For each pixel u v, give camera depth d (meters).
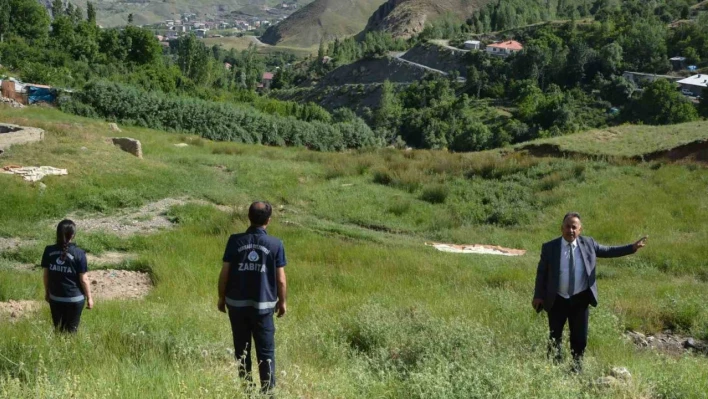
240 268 5.40
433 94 112.00
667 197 21.45
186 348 6.39
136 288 11.91
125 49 93.62
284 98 154.62
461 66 134.62
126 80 70.81
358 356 7.41
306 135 50.03
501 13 171.25
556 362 6.25
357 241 17.59
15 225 15.52
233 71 168.88
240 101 82.94
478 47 145.50
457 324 7.56
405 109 111.06
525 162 25.98
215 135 44.41
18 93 42.50
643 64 109.56
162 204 19.38
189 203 19.44
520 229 20.47
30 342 6.37
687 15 141.38
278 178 24.72
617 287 12.89
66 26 93.50
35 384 4.99
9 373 5.42
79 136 25.12
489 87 110.44
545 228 20.14
